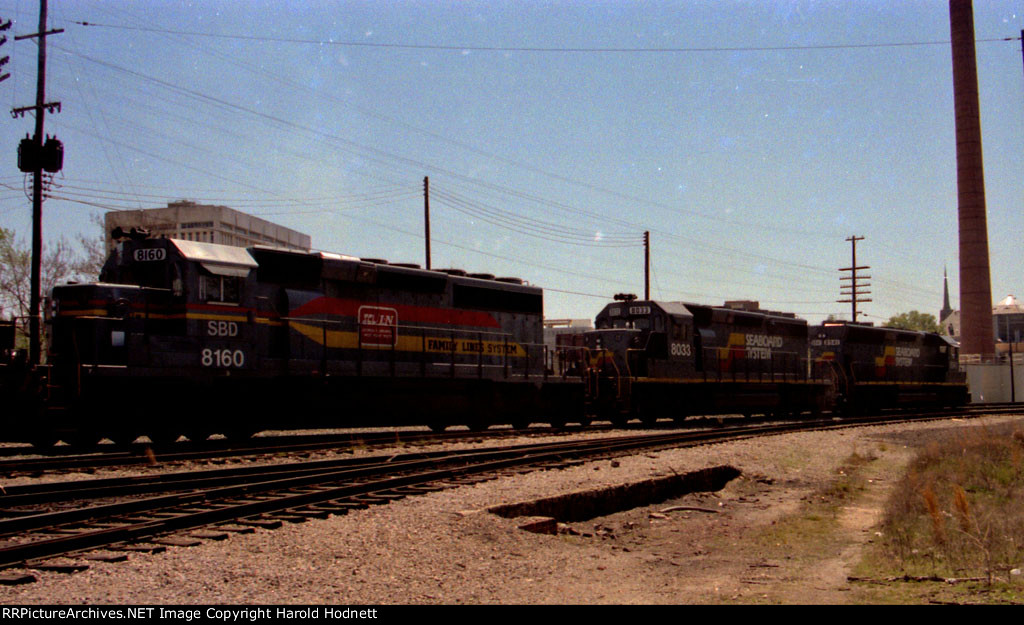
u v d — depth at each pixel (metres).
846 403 37.28
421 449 17.91
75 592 6.45
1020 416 39.16
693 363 30.25
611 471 15.15
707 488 16.31
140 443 17.41
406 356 21.58
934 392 44.19
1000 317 126.25
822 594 7.57
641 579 8.38
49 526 8.54
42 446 15.11
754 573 8.95
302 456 15.92
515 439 21.22
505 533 9.77
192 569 7.23
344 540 8.62
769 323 34.91
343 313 20.08
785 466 18.78
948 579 8.02
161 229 72.94
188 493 10.39
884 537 11.16
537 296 26.30
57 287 16.17
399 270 21.56
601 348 28.59
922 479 16.05
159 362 16.02
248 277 17.86
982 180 67.38
